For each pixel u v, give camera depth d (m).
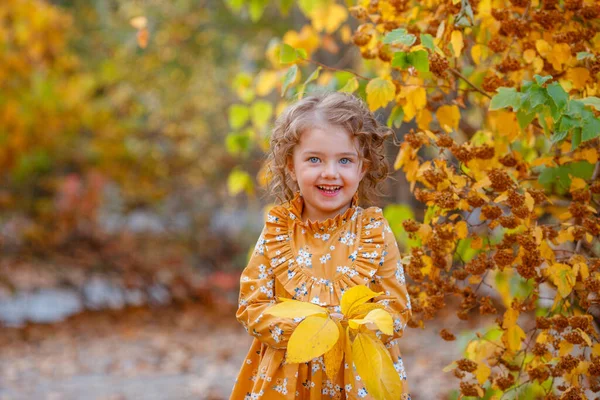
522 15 2.59
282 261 2.23
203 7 11.48
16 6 8.02
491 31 2.60
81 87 9.49
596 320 2.72
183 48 11.34
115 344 7.50
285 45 2.88
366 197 2.47
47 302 9.38
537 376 2.40
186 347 7.34
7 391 5.51
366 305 2.00
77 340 7.70
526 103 2.27
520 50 2.64
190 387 5.62
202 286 9.56
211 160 10.55
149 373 6.18
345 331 2.04
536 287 2.46
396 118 2.71
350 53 4.33
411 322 2.62
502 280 3.10
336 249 2.23
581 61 2.51
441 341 7.34
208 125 10.88
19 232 9.15
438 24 2.64
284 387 2.16
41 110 8.72
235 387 2.33
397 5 2.71
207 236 10.68
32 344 7.46
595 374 2.31
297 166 2.23
